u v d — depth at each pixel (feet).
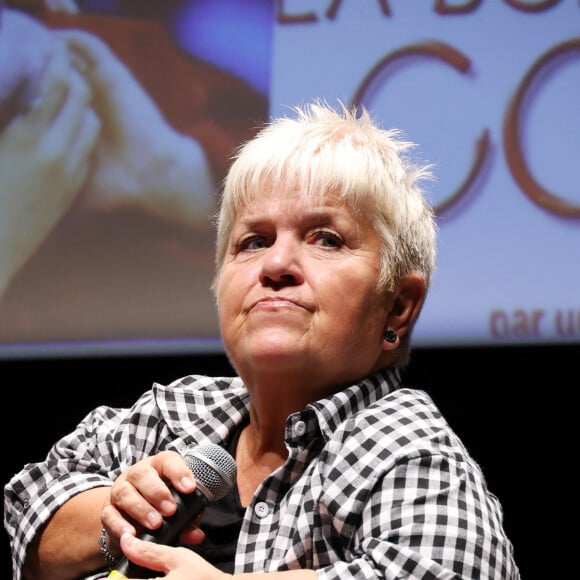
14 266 32.55
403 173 15.47
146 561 11.37
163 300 31.94
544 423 32.19
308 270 14.17
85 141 32.96
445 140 31.04
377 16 32.14
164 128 32.68
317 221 14.47
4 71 33.53
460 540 12.05
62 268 32.42
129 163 32.71
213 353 31.37
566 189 30.22
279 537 13.21
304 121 15.79
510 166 30.58
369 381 14.76
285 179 14.66
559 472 32.27
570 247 29.94
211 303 31.68
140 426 15.81
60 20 33.65
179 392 16.08
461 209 30.53
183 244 32.04
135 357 31.83
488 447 32.68
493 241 30.25
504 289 30.01
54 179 32.89
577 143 30.40
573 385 31.60
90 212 32.60
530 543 32.42
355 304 14.21
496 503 13.71
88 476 15.24
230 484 12.32
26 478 15.69
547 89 30.81
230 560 13.75
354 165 14.69
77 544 14.25
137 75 33.09
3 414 34.17
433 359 31.78
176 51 33.04
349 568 11.86
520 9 31.37
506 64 31.12
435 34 31.68
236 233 14.99
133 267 32.17
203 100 32.71
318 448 14.12
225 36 32.89
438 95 31.35
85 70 33.32
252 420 15.26
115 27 33.42
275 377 14.06
